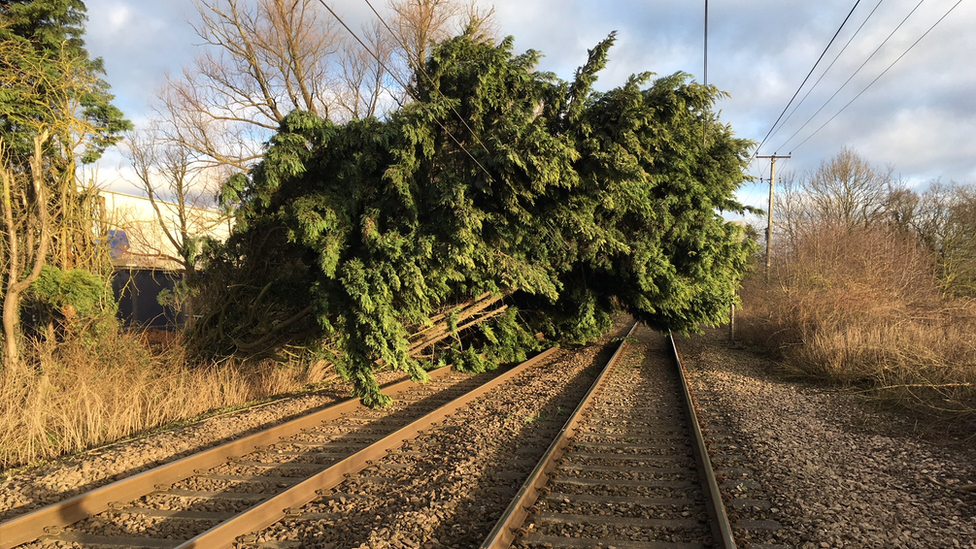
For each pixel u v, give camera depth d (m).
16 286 8.73
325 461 6.98
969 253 33.06
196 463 6.54
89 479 6.28
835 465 6.63
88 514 5.23
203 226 16.23
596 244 12.06
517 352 17.02
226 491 5.94
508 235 10.84
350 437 8.12
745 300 31.80
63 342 9.73
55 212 9.94
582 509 5.27
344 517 5.19
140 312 16.80
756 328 22.02
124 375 9.75
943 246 35.44
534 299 16.92
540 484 5.77
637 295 15.23
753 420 8.99
